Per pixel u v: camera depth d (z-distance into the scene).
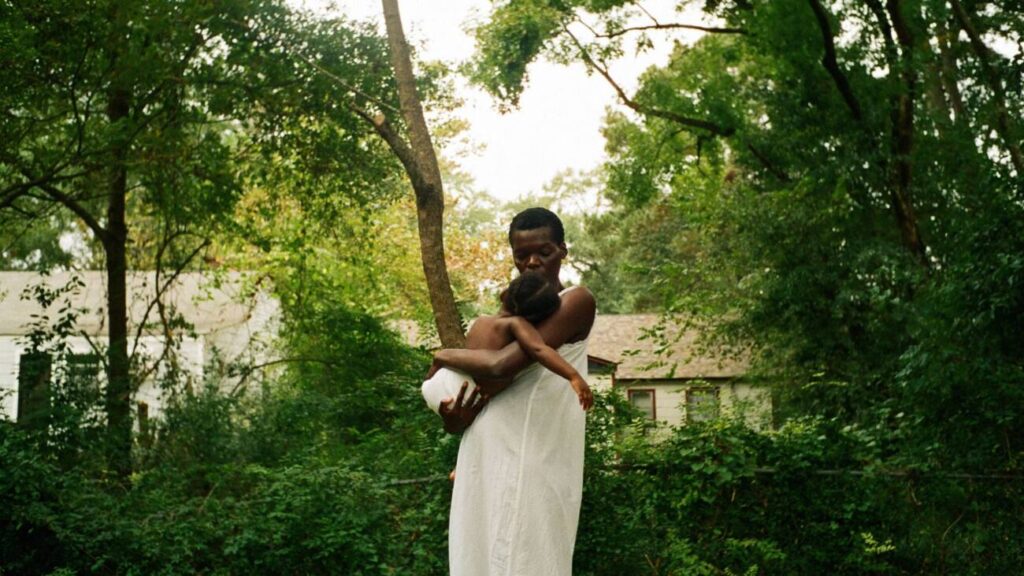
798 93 16.70
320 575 7.53
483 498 3.36
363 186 16.17
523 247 3.52
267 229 17.67
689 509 8.02
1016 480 8.23
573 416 3.42
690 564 7.40
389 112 14.70
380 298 20.69
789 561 7.97
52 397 12.18
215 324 20.88
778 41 16.23
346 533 7.31
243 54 13.69
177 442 12.35
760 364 16.98
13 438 8.04
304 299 17.70
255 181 16.53
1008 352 9.10
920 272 14.29
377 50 14.27
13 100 12.02
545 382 3.37
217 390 13.80
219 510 7.79
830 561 8.02
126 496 8.40
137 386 13.92
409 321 22.31
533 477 3.29
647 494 7.98
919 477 8.30
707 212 17.95
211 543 7.74
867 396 14.90
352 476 7.71
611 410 8.34
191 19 12.77
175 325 15.66
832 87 16.53
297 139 15.38
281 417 12.96
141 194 16.88
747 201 17.27
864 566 7.91
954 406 8.89
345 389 15.91
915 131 16.08
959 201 14.95
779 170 18.11
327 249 18.72
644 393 23.05
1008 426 8.78
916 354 9.12
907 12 15.49
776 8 15.96
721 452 7.94
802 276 15.98
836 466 8.30
